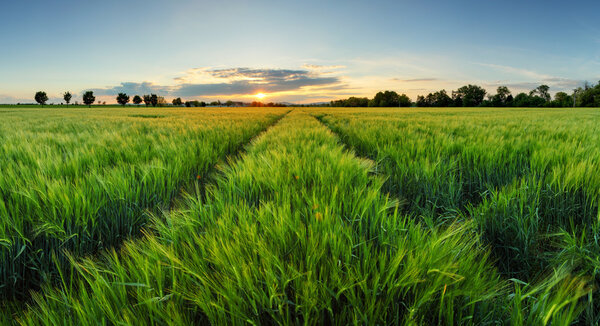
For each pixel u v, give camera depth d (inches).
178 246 52.5
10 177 86.7
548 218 91.6
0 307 53.8
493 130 251.3
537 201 89.4
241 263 43.2
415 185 118.6
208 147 178.7
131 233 89.7
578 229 86.4
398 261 41.6
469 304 38.4
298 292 41.5
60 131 294.7
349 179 91.6
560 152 124.6
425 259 43.0
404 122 398.3
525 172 124.4
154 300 37.6
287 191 78.7
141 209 91.5
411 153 147.9
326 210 58.4
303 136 217.9
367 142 208.4
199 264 45.2
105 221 84.1
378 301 41.5
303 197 74.5
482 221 80.3
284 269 43.8
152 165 108.2
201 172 151.1
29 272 69.8
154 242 49.4
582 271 57.2
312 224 56.8
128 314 37.5
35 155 125.3
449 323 37.6
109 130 301.3
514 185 89.6
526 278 70.7
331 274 43.2
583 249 61.1
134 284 38.8
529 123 354.0
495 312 42.4
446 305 41.0
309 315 40.9
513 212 79.1
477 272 42.7
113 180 89.7
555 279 42.0
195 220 60.3
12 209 70.3
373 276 42.7
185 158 137.3
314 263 45.2
